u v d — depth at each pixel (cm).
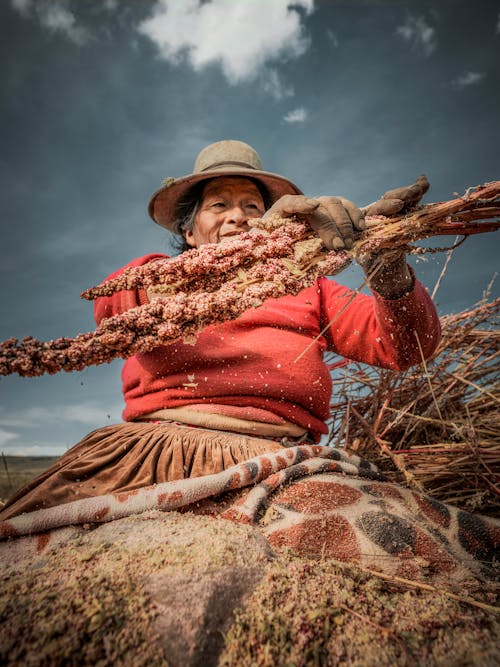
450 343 263
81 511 130
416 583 121
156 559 106
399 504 144
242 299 136
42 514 129
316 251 141
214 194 219
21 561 118
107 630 91
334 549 131
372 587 117
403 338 198
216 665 92
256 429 167
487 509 205
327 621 101
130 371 180
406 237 150
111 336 125
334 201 147
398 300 186
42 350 123
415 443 251
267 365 176
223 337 179
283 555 122
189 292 144
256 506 137
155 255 199
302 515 135
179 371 171
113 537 119
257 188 230
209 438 159
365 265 176
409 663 93
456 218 147
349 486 146
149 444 155
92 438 164
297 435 179
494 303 262
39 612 94
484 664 93
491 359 260
